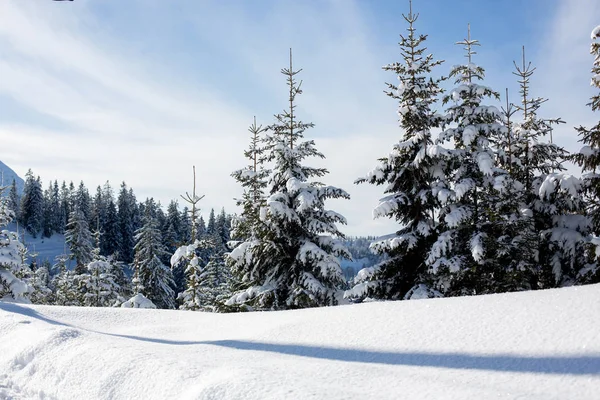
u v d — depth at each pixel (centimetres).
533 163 1762
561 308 524
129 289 3881
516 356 418
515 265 1403
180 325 870
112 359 513
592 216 1424
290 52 1922
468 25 1691
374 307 715
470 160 1570
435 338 515
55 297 4225
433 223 1588
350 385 389
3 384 559
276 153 1822
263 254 1762
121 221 7888
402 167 1633
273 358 514
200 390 386
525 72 1939
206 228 7669
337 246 1742
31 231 9238
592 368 361
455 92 1568
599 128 1312
